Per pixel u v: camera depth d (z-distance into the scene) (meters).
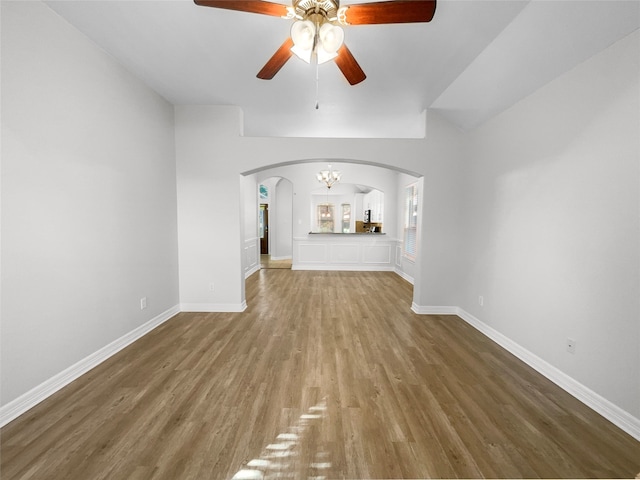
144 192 2.91
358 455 1.41
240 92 3.10
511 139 2.60
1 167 1.58
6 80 1.61
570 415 1.72
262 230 9.65
